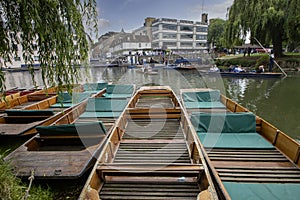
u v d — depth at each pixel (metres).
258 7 15.91
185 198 2.56
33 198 2.58
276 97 9.84
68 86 2.43
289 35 15.91
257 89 11.62
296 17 14.83
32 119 5.39
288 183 2.86
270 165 3.29
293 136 5.61
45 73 2.28
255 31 16.39
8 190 1.93
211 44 39.94
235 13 17.66
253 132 4.39
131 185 2.78
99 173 2.72
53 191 2.96
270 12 15.53
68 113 5.50
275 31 16.56
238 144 3.92
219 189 2.57
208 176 2.47
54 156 3.37
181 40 35.00
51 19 2.04
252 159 3.46
